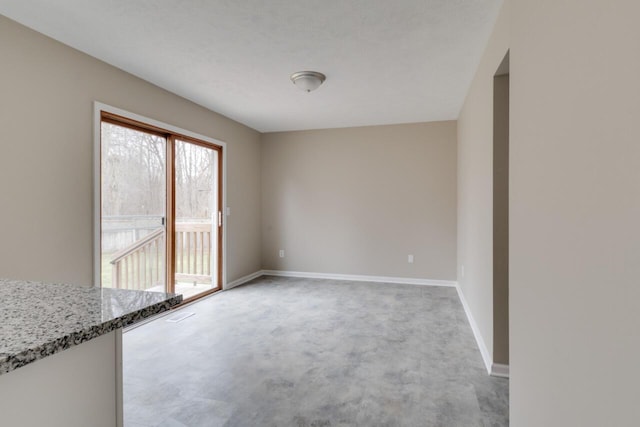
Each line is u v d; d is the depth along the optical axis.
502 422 1.83
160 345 2.84
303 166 5.55
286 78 3.32
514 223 1.55
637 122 0.71
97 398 0.96
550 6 1.15
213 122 4.45
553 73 1.13
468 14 2.20
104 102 2.90
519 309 1.48
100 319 0.85
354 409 1.95
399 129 5.13
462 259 4.23
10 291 1.10
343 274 5.39
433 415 1.89
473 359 2.59
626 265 0.75
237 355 2.65
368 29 2.40
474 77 3.21
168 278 3.80
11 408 0.75
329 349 2.76
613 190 0.80
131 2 2.07
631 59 0.73
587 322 0.91
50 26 2.35
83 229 2.72
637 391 0.71
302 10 2.16
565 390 1.04
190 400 2.03
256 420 1.84
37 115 2.41
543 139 1.22
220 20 2.28
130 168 3.39
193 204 4.27
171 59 2.88
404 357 2.62
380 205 5.22
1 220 2.21
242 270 5.14
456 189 4.91
